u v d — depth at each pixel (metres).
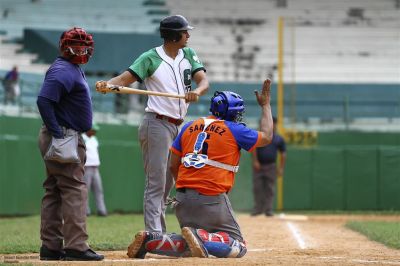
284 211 86.00
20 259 28.80
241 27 115.88
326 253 32.09
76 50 27.47
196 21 115.94
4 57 101.25
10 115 68.31
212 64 110.19
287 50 112.62
